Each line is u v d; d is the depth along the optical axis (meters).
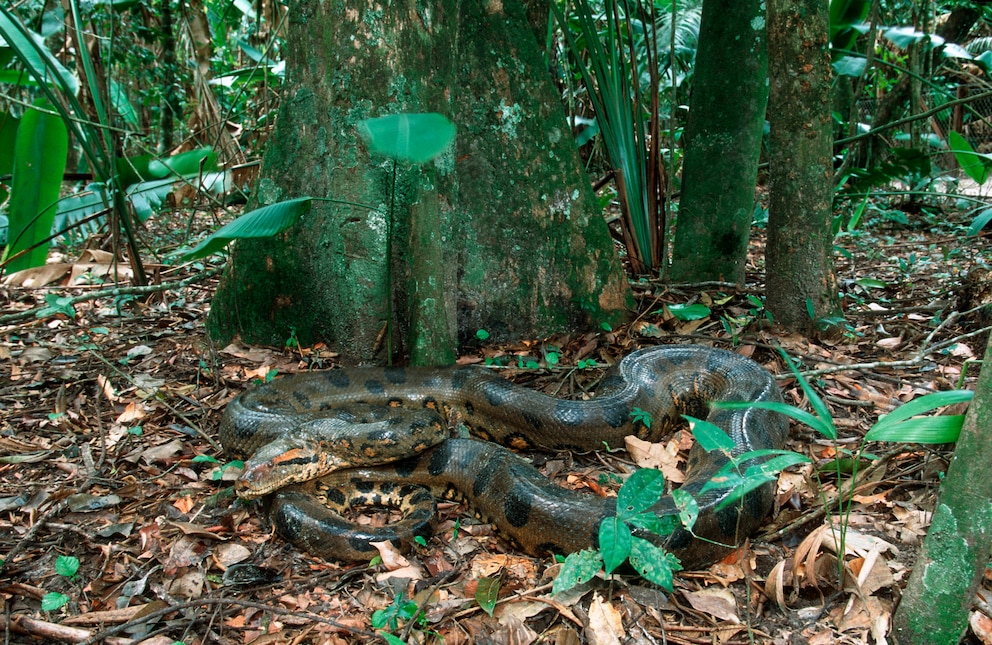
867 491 1.67
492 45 2.29
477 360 2.31
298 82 2.18
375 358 2.20
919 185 5.00
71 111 3.00
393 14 2.00
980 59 4.05
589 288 2.43
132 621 1.36
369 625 1.37
